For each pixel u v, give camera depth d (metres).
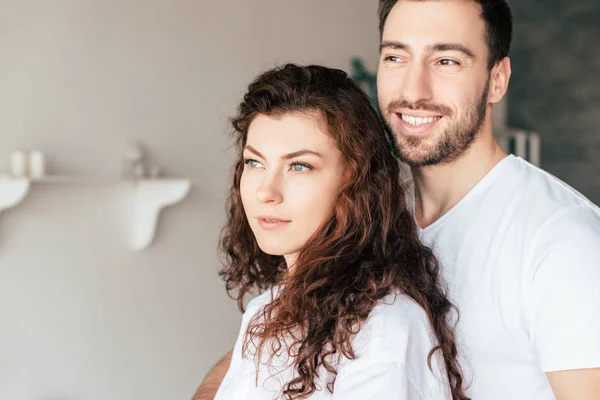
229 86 3.04
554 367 1.09
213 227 3.07
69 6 2.58
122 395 2.83
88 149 2.65
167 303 2.95
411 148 1.33
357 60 3.45
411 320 1.01
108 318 2.77
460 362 1.22
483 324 1.21
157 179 2.73
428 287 1.11
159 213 2.90
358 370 0.98
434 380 1.01
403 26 1.31
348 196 1.10
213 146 3.01
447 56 1.29
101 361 2.76
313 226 1.10
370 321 1.01
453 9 1.28
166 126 2.86
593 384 1.06
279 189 1.09
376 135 1.13
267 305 1.16
